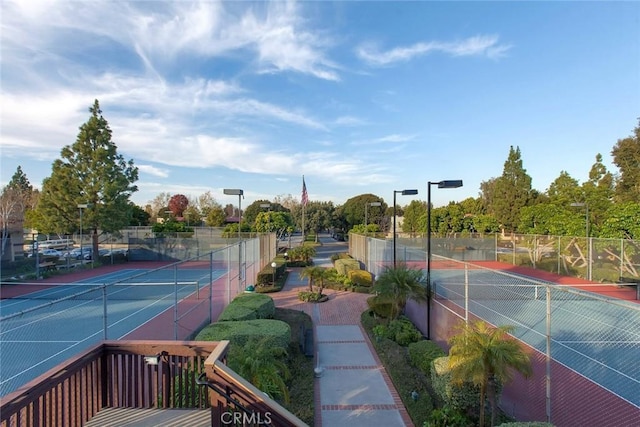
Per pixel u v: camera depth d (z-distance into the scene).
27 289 20.97
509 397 7.25
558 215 28.33
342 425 7.14
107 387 4.94
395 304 12.45
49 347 10.45
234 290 17.88
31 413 3.62
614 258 20.19
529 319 11.83
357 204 61.53
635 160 34.53
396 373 9.07
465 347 5.92
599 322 11.70
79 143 30.86
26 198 50.56
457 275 15.86
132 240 34.31
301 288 21.30
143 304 16.59
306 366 9.84
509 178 44.06
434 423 6.61
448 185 11.98
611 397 7.05
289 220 47.50
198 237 37.12
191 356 4.94
